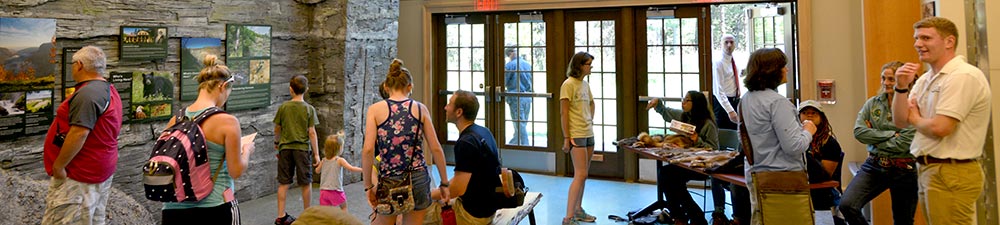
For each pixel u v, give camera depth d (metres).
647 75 5.53
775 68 2.44
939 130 2.11
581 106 4.03
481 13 6.20
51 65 3.59
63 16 3.64
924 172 2.28
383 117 2.68
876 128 2.97
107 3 3.86
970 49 1.92
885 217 3.57
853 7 4.73
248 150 2.44
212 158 2.20
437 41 6.47
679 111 4.42
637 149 3.90
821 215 4.21
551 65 5.91
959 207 2.15
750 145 2.53
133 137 4.04
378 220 2.82
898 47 3.65
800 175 2.41
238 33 4.75
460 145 2.84
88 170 2.64
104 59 2.74
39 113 3.54
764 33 5.36
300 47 5.43
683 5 5.32
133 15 4.02
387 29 5.95
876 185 2.98
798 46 4.93
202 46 4.47
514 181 3.14
